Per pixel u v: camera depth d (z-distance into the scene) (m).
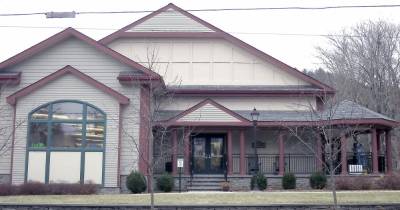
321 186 24.09
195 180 25.52
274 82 29.69
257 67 29.89
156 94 24.22
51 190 20.52
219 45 30.09
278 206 15.86
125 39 29.98
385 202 16.56
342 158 24.81
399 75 44.06
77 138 22.33
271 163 27.78
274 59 29.69
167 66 28.33
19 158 22.06
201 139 28.17
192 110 25.83
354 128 25.06
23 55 23.09
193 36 29.94
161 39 30.08
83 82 22.62
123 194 20.69
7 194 20.09
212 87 29.31
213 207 15.84
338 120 24.38
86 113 22.44
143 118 22.56
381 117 25.61
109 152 22.23
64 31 23.11
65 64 23.31
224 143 28.06
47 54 23.39
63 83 22.61
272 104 29.03
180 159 24.02
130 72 23.08
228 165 26.06
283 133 26.91
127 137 22.50
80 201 17.22
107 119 22.42
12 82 22.75
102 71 23.25
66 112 22.45
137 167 22.42
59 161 22.16
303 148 27.72
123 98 22.42
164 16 30.19
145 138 22.41
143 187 21.78
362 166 26.38
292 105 28.78
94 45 23.14
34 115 22.38
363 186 23.48
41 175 22.00
